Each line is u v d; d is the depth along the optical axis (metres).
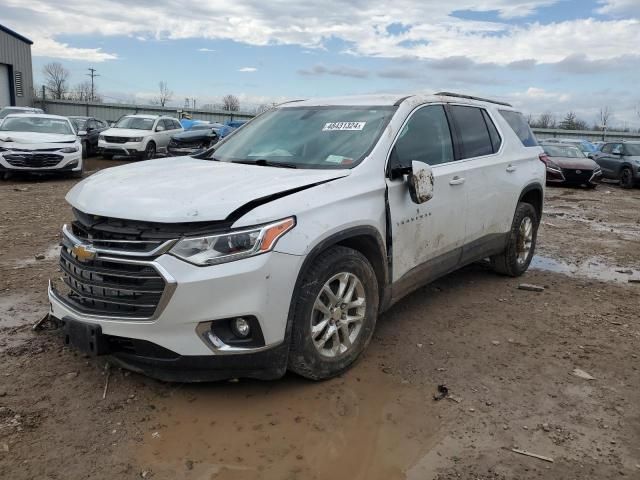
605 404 3.40
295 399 3.34
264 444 2.90
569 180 18.14
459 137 4.91
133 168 3.94
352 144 4.03
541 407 3.34
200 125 28.25
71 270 3.37
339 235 3.37
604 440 3.02
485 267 6.55
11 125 14.52
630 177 18.75
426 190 3.94
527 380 3.68
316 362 3.39
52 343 3.98
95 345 3.08
